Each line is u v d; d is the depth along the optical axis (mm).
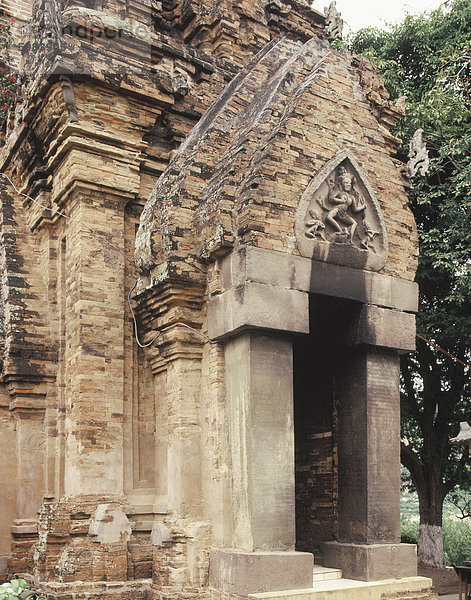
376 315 10555
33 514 11664
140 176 12094
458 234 15664
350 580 9867
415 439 21094
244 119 11133
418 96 19188
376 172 10938
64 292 11930
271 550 8891
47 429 11758
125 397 11078
